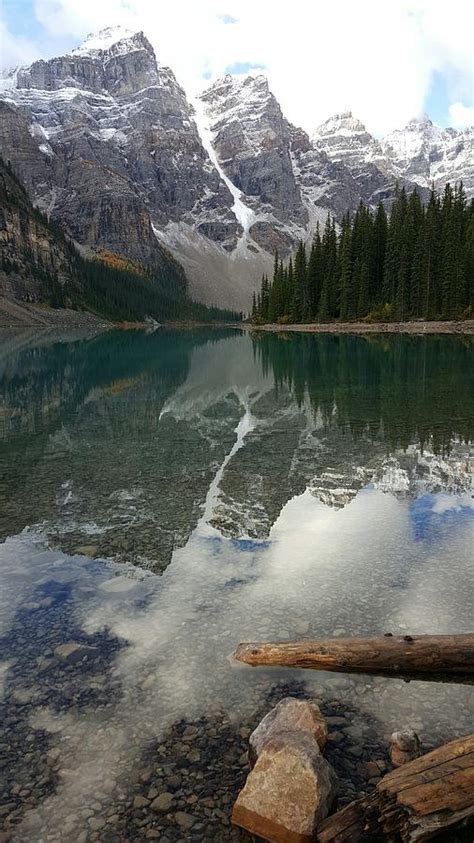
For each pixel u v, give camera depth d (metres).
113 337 90.88
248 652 5.42
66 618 6.27
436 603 6.43
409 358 39.22
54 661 5.47
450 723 4.55
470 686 5.06
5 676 5.24
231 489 10.99
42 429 17.33
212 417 19.20
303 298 105.56
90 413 20.30
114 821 3.72
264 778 3.66
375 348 49.78
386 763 4.11
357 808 3.49
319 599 6.59
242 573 7.33
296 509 9.80
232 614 6.29
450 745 3.71
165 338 87.44
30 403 22.75
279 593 6.75
